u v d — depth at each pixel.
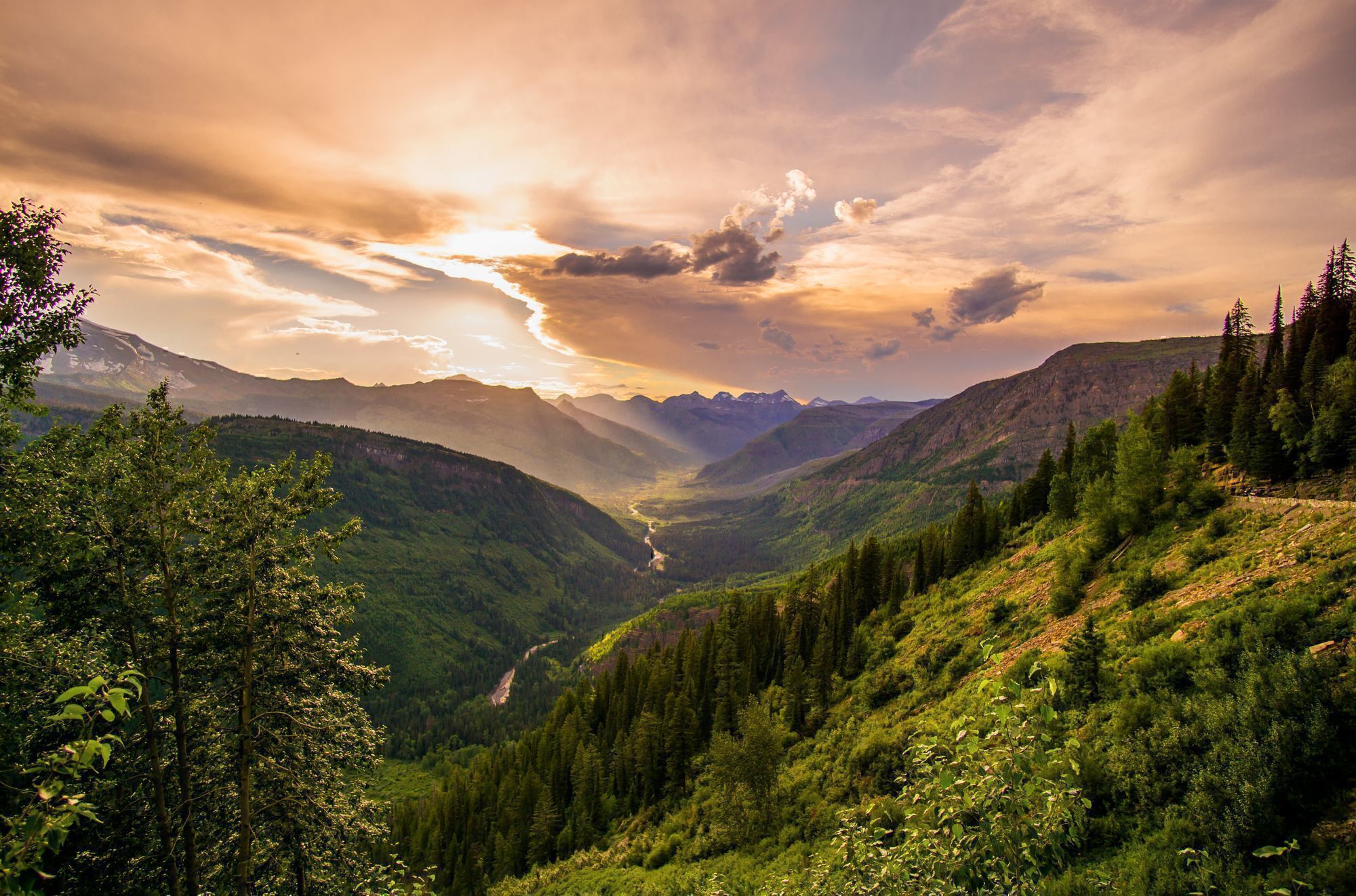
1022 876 8.98
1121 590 38.97
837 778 44.28
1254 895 15.06
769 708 71.19
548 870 62.28
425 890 28.67
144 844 20.84
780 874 36.47
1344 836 15.16
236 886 23.42
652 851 53.44
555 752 87.69
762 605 99.00
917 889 9.87
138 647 21.84
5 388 19.45
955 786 9.27
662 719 79.69
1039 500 86.19
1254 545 35.28
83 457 21.19
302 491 25.61
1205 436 66.12
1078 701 28.39
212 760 23.00
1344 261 62.94
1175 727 21.62
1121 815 20.75
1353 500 38.25
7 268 18.16
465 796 90.12
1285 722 17.81
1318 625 22.38
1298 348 59.00
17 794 17.34
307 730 23.95
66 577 20.30
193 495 22.33
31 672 18.38
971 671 47.00
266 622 23.47
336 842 24.81
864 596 87.94
